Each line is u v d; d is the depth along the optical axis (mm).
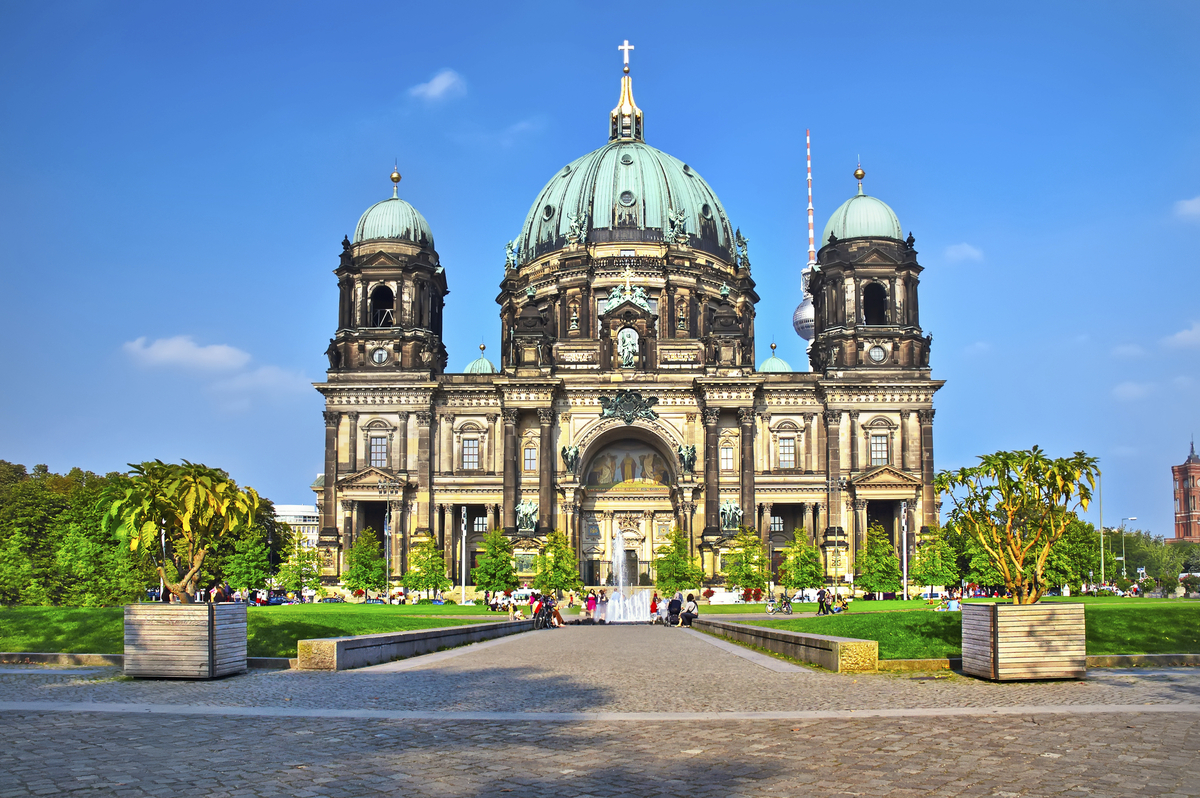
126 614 31625
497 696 27781
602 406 128125
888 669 33719
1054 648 30359
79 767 17828
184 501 34000
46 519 118375
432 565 113250
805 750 19359
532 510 123125
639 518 134000
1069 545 112312
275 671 34406
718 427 126562
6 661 36750
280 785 16609
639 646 50969
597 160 155125
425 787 16547
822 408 127125
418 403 125938
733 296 150750
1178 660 35000
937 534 115625
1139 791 16031
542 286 148875
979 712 23672
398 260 128625
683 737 20859
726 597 114375
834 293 129125
